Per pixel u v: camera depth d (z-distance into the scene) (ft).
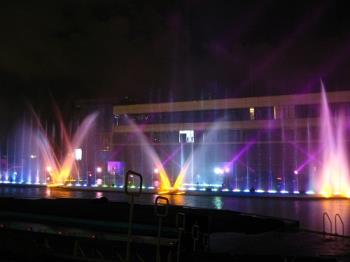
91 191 172.55
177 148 204.23
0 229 43.16
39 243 39.83
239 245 48.88
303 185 176.14
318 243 50.06
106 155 220.02
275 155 184.03
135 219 44.93
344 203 122.01
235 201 127.95
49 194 157.07
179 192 155.63
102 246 37.19
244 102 193.77
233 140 193.67
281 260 35.22
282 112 186.50
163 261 34.65
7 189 190.19
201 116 203.00
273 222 51.78
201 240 37.14
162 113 211.82
